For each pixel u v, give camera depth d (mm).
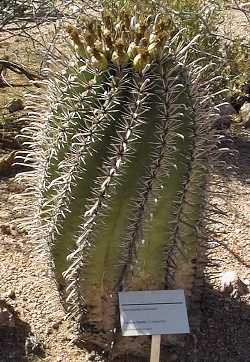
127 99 1036
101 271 1121
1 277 1442
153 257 1111
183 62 1067
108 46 1054
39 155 1159
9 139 1967
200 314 1316
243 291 1416
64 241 1133
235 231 1645
